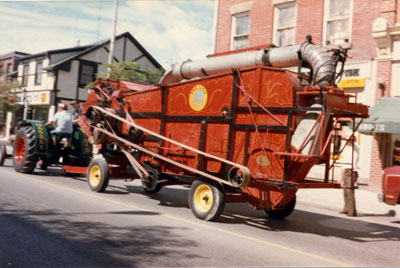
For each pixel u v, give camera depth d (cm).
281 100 647
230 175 686
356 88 1375
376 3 1339
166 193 1066
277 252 534
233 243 561
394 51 1291
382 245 646
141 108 900
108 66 2184
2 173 1126
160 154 843
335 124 649
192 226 650
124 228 591
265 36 1614
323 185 664
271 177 653
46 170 1326
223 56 859
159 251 486
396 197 890
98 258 444
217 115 729
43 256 441
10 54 3831
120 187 1091
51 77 3166
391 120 1148
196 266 441
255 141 677
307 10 1502
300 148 622
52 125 1243
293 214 900
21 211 655
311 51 715
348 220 878
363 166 1342
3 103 3023
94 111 962
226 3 1759
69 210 692
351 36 1391
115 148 991
